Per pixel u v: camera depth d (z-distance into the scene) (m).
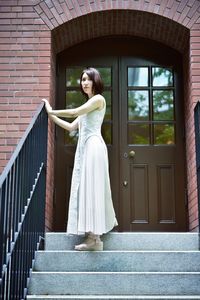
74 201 3.38
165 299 2.90
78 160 3.46
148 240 3.60
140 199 4.88
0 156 4.34
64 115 3.59
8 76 4.52
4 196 2.32
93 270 3.28
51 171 4.61
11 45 4.59
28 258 3.04
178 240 3.62
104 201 3.35
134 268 3.29
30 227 3.10
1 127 4.40
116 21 4.86
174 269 3.30
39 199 3.49
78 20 4.70
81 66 5.18
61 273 3.12
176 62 5.18
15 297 2.66
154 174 4.94
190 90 4.59
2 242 2.30
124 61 5.19
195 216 4.34
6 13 4.66
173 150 4.99
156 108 5.10
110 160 4.97
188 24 4.62
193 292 3.09
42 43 4.59
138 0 4.68
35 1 4.68
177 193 4.89
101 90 3.65
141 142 5.02
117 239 3.58
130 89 5.14
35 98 4.46
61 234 3.66
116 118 5.07
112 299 2.89
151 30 4.97
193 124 4.44
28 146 3.03
